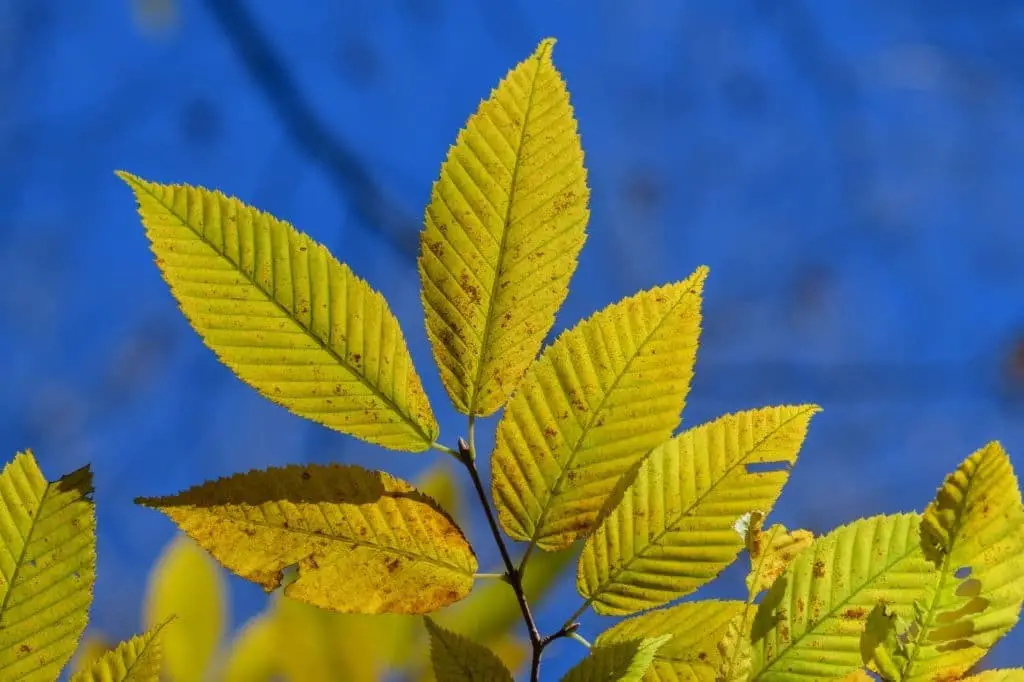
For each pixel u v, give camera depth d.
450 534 0.89
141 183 0.89
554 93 0.90
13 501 0.89
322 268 0.89
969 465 0.87
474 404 0.90
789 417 0.90
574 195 0.90
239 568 0.88
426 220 0.90
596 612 0.89
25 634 0.88
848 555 0.88
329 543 0.88
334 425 0.89
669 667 0.89
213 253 0.89
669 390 0.89
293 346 0.89
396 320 0.90
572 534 0.89
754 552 0.89
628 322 0.89
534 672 0.89
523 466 0.89
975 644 0.86
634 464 0.89
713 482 0.89
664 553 0.89
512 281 0.90
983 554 0.87
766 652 0.88
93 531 0.89
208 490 0.88
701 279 0.89
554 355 0.90
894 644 0.87
